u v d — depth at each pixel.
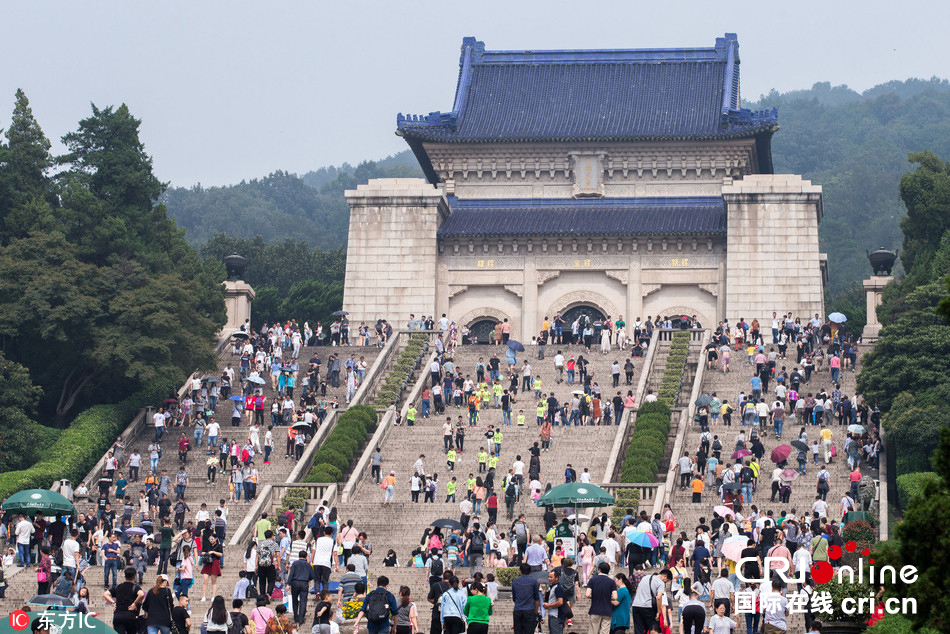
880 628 32.22
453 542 48.41
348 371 74.75
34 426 68.19
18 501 46.59
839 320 77.12
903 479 56.56
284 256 156.00
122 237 80.81
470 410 68.19
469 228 94.62
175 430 72.12
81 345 75.00
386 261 93.81
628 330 92.75
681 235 92.19
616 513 54.94
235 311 90.56
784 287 89.44
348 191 94.25
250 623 35.09
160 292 75.06
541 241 94.44
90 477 65.94
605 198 97.56
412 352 78.50
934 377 62.22
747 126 95.50
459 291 94.75
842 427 65.50
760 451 60.22
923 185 87.06
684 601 37.03
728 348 75.00
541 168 98.12
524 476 61.59
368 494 61.31
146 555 50.47
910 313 66.12
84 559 51.22
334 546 47.88
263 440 68.69
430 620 42.62
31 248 75.50
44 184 86.12
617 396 67.94
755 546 40.97
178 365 75.62
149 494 59.72
